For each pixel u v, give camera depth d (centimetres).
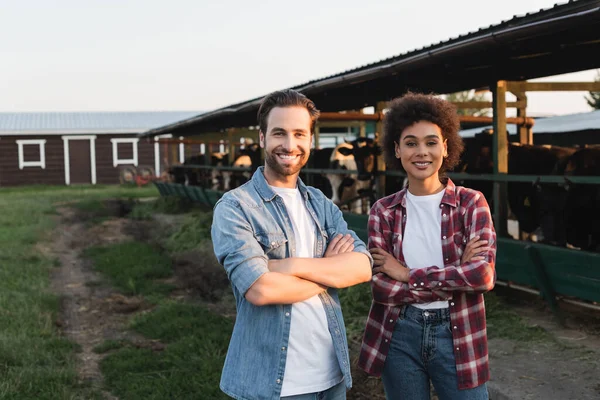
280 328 229
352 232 260
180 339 579
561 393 391
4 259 988
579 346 473
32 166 3125
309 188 257
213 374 484
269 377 227
